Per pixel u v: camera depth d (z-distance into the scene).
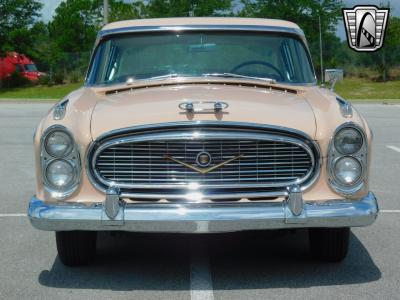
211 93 4.92
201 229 4.31
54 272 5.04
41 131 4.54
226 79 5.44
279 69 5.70
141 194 4.38
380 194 7.94
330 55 37.12
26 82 38.28
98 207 4.39
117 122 4.41
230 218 4.28
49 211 4.40
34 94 33.06
